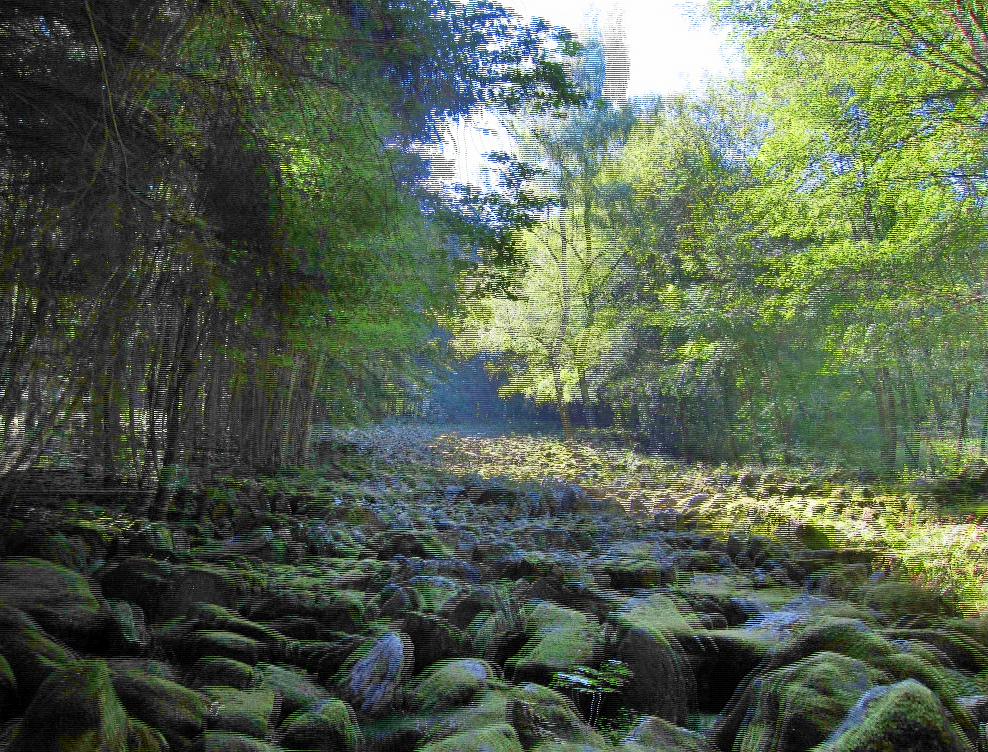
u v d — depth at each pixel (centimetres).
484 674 450
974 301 1510
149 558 622
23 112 664
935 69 1351
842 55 1496
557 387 3647
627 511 1427
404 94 856
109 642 445
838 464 2078
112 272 779
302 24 759
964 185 1459
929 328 1573
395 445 2764
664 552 959
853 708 346
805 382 2138
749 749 378
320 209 831
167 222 779
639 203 2839
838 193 1616
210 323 1041
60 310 775
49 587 471
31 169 722
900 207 1692
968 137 1378
